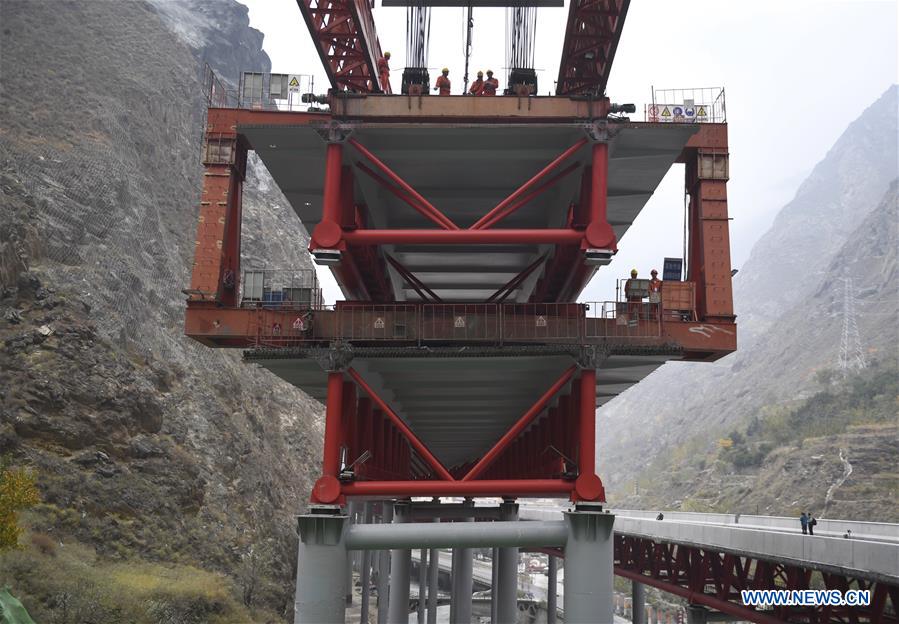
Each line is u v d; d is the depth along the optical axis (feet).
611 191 137.18
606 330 107.04
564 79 141.90
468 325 107.45
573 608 96.84
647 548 192.75
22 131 301.02
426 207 110.01
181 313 306.96
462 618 223.10
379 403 106.63
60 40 383.24
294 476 326.03
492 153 118.52
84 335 233.55
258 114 112.98
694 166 118.32
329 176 108.78
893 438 527.40
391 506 249.55
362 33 132.16
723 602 147.33
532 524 99.66
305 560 96.22
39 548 170.60
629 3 115.96
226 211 111.86
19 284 232.32
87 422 216.13
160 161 386.11
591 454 101.71
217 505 244.63
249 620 201.26
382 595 258.78
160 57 449.06
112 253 281.54
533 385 132.36
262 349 104.17
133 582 181.06
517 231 106.52
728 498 613.11
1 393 202.28
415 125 109.60
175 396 264.31
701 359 116.67
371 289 137.80
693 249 118.32
